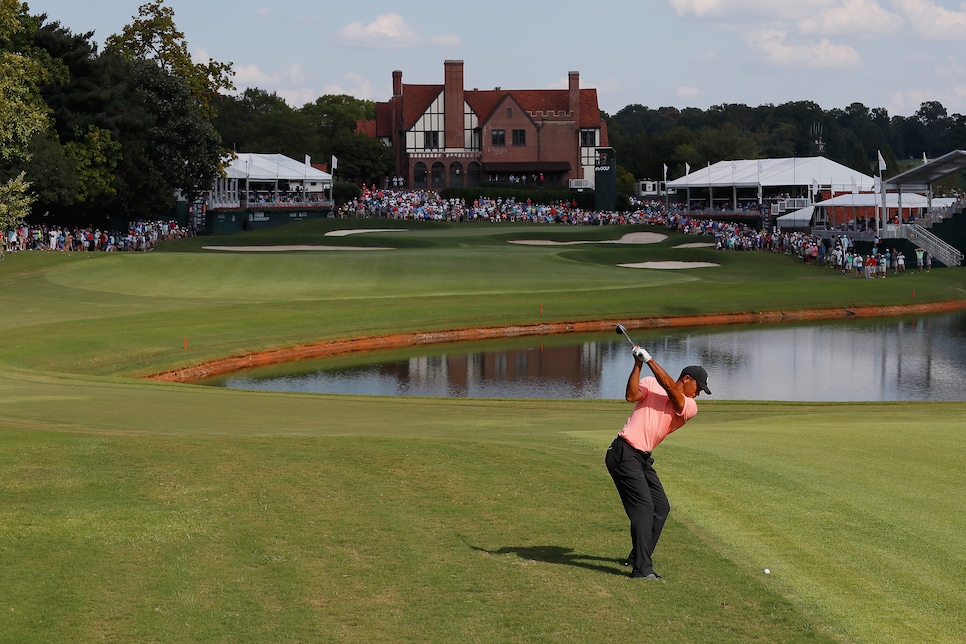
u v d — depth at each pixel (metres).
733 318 52.34
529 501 12.20
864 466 13.77
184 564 9.85
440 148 138.00
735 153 163.12
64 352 34.88
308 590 9.17
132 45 96.31
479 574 9.59
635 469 9.51
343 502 12.15
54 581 9.35
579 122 138.00
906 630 8.19
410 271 60.31
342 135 140.62
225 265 59.97
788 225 101.00
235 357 38.19
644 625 8.33
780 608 8.66
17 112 56.81
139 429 17.70
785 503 11.82
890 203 87.00
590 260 70.94
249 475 13.46
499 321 47.38
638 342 44.22
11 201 47.34
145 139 88.19
